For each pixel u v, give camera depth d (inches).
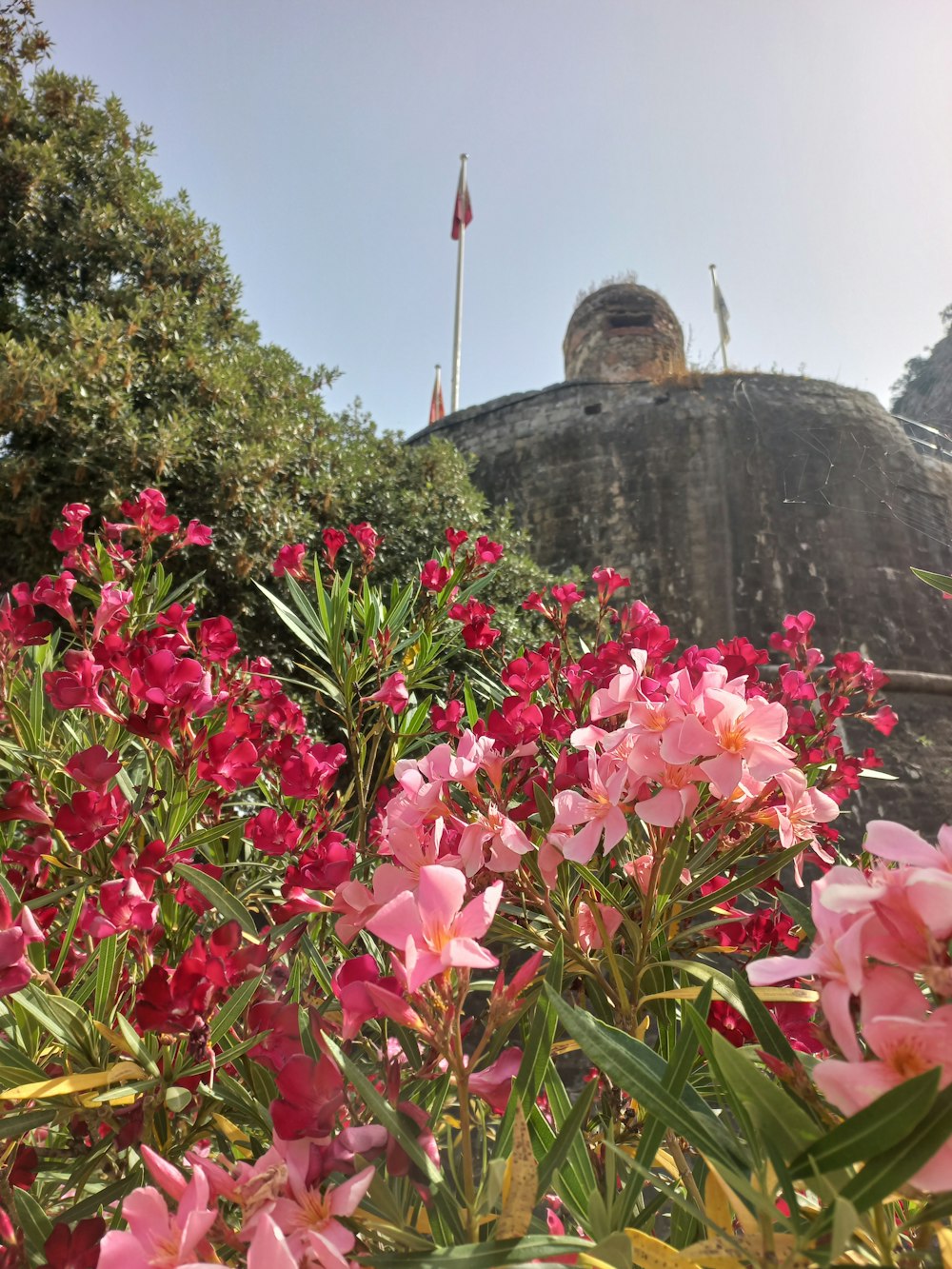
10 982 33.6
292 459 254.2
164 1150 37.8
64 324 238.2
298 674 220.7
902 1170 16.2
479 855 37.7
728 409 421.7
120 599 62.7
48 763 58.9
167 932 49.9
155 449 213.3
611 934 42.9
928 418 476.1
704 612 381.1
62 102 313.0
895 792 332.8
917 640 377.4
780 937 54.1
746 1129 21.9
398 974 24.2
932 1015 16.2
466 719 68.6
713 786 36.2
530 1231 25.3
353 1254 24.9
